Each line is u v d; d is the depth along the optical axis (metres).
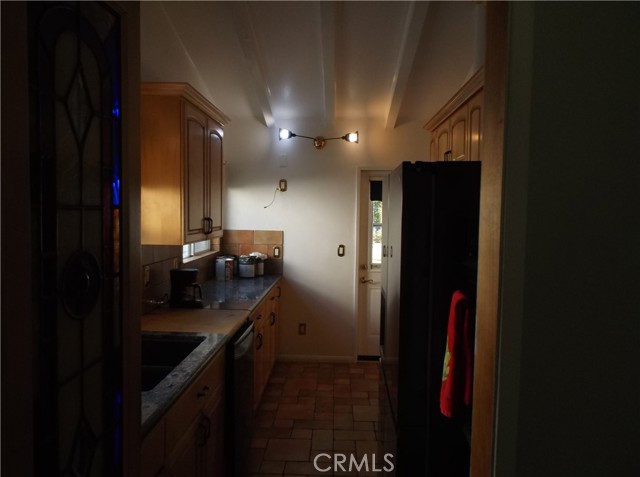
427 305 1.72
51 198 0.74
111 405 0.94
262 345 3.22
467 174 1.70
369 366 4.10
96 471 0.89
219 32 2.69
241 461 2.32
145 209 2.39
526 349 0.66
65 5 0.77
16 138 0.60
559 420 0.67
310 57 2.97
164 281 2.82
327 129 4.03
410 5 2.35
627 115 0.64
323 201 4.08
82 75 0.82
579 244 0.65
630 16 0.64
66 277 0.79
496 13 0.72
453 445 1.74
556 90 0.64
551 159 0.65
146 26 2.43
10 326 0.59
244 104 3.77
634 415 0.66
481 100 2.16
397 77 2.98
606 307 0.65
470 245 1.68
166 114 2.36
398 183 1.81
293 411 3.18
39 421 0.72
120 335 0.97
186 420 1.58
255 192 4.11
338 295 4.14
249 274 3.90
